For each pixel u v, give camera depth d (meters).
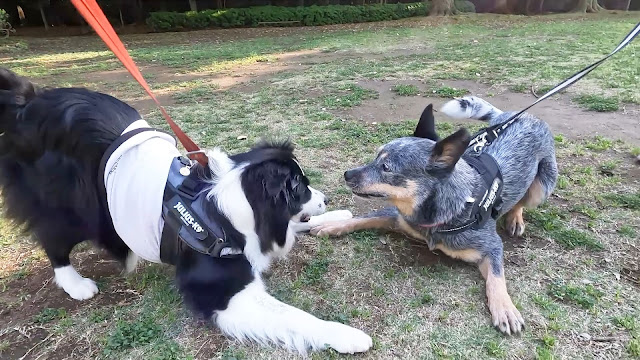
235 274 0.74
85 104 0.78
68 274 0.85
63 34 6.03
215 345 0.74
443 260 0.94
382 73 2.54
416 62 2.86
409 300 0.82
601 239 0.97
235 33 5.60
